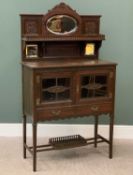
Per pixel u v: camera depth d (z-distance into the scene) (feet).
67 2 10.27
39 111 8.49
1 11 10.15
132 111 10.98
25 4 10.16
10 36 10.33
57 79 8.55
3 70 10.54
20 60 10.46
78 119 10.98
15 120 10.89
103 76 9.00
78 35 9.48
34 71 8.22
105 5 10.34
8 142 10.51
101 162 9.27
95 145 10.32
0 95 10.70
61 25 9.33
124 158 9.54
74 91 8.76
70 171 8.67
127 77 10.84
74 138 9.71
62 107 8.72
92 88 8.96
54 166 8.96
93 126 10.99
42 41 9.24
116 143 10.68
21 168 8.81
